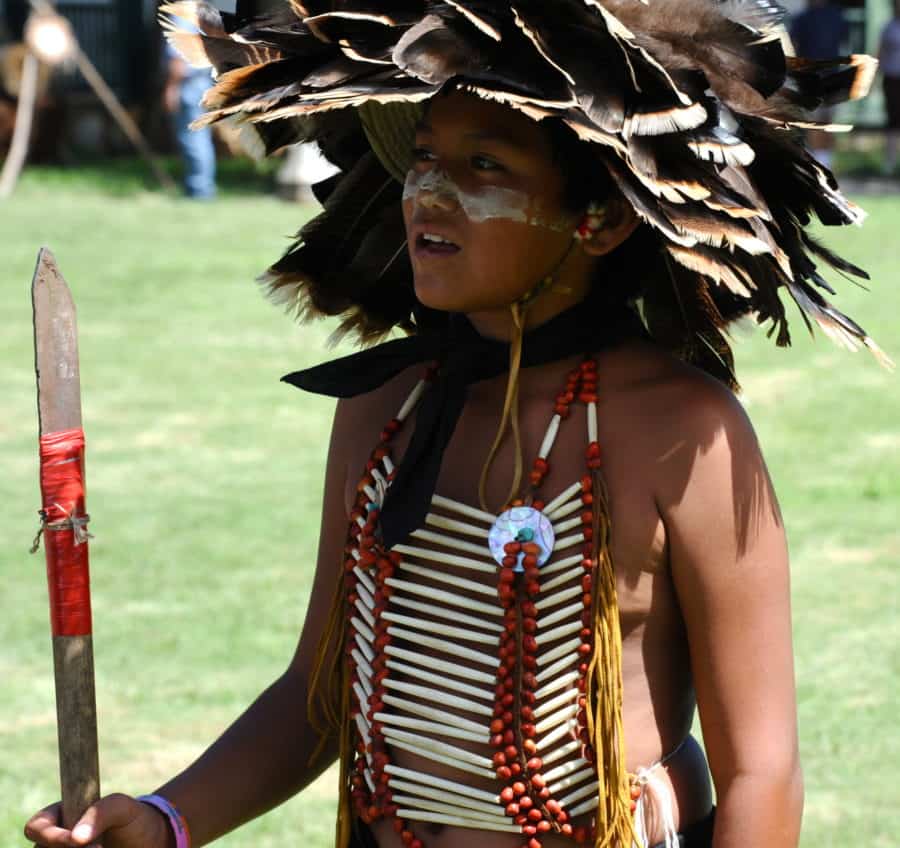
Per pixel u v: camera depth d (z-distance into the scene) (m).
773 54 7.57
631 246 8.35
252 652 21.62
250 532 27.09
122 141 91.25
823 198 7.89
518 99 7.01
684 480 7.74
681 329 8.88
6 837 16.30
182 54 8.46
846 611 22.94
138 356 41.16
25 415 35.53
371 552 8.23
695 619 7.81
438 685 8.02
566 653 7.75
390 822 8.27
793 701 7.84
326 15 7.55
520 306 8.04
